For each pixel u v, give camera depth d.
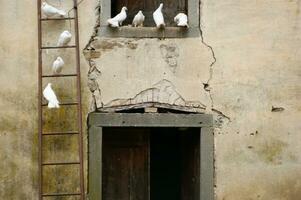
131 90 7.31
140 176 7.75
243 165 7.35
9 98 7.20
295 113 7.42
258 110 7.39
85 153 7.20
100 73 7.29
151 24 7.70
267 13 7.45
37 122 7.20
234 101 7.38
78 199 7.18
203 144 7.34
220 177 7.32
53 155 7.19
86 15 7.32
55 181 7.17
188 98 7.35
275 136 7.39
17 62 7.22
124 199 7.70
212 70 7.38
